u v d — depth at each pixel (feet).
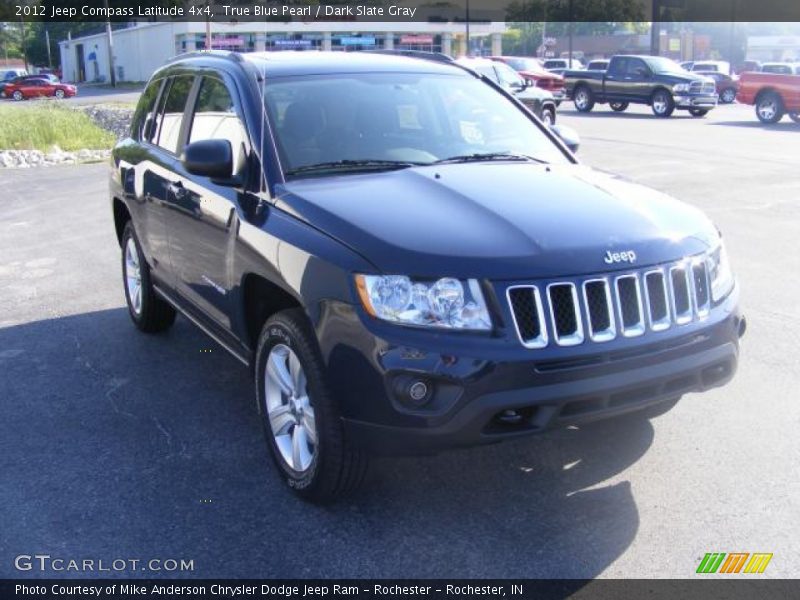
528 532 11.91
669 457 13.98
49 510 12.68
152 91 20.40
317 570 11.13
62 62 334.44
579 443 14.52
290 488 12.92
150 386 17.61
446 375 10.63
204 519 12.37
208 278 15.47
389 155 14.79
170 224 17.20
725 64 146.82
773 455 13.99
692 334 11.85
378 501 12.78
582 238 11.57
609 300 11.22
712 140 64.75
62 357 19.52
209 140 13.91
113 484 13.44
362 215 12.03
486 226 11.71
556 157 16.16
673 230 12.35
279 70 15.83
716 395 16.51
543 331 10.89
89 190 47.78
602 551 11.43
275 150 14.07
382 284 10.96
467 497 12.86
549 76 103.91
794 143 61.77
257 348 13.67
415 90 16.40
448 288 10.82
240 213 13.88
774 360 18.37
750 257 27.50
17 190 48.49
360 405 11.19
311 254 11.80
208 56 17.80
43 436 15.26
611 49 268.62
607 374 11.16
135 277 21.24
